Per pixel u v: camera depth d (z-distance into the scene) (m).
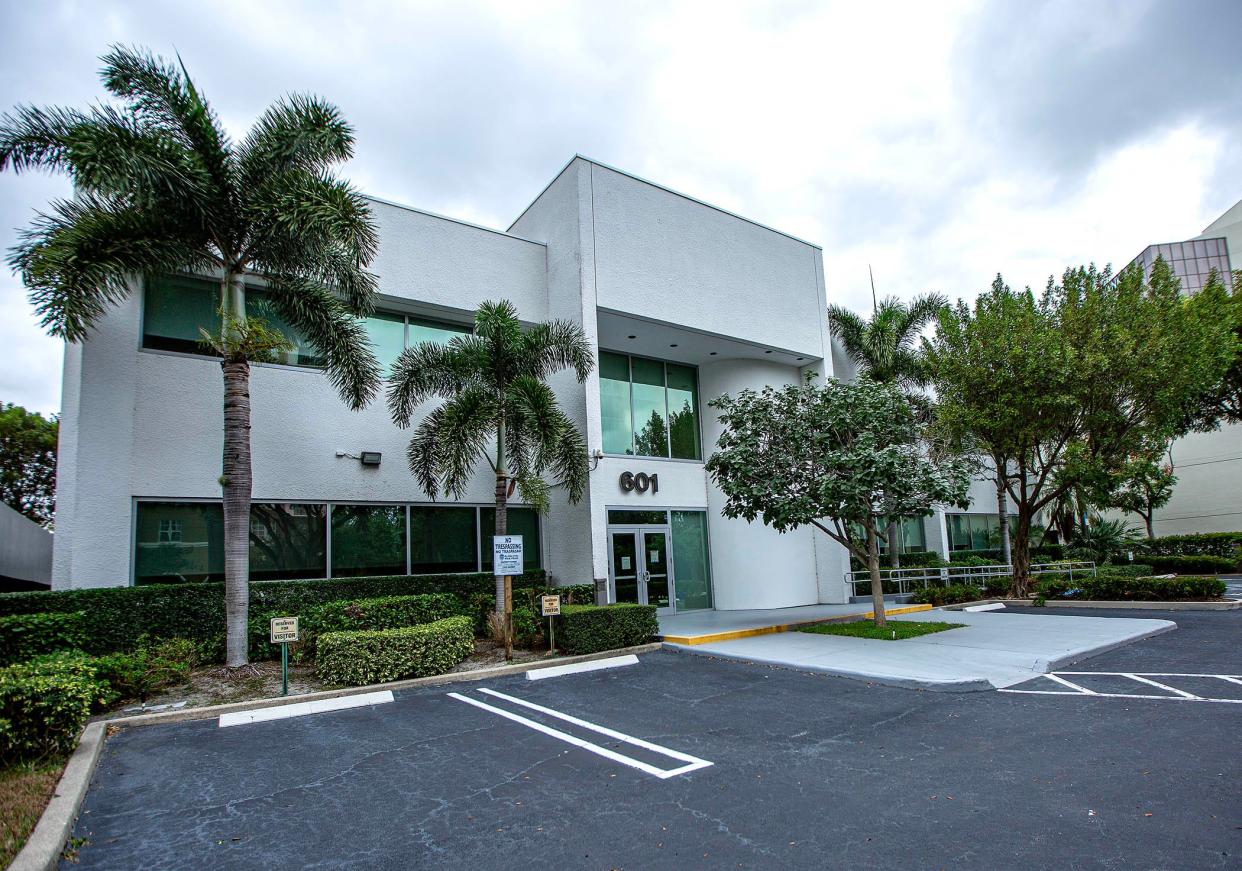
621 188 15.47
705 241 16.80
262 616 10.29
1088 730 6.20
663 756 5.85
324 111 10.05
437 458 11.24
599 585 13.46
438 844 4.23
